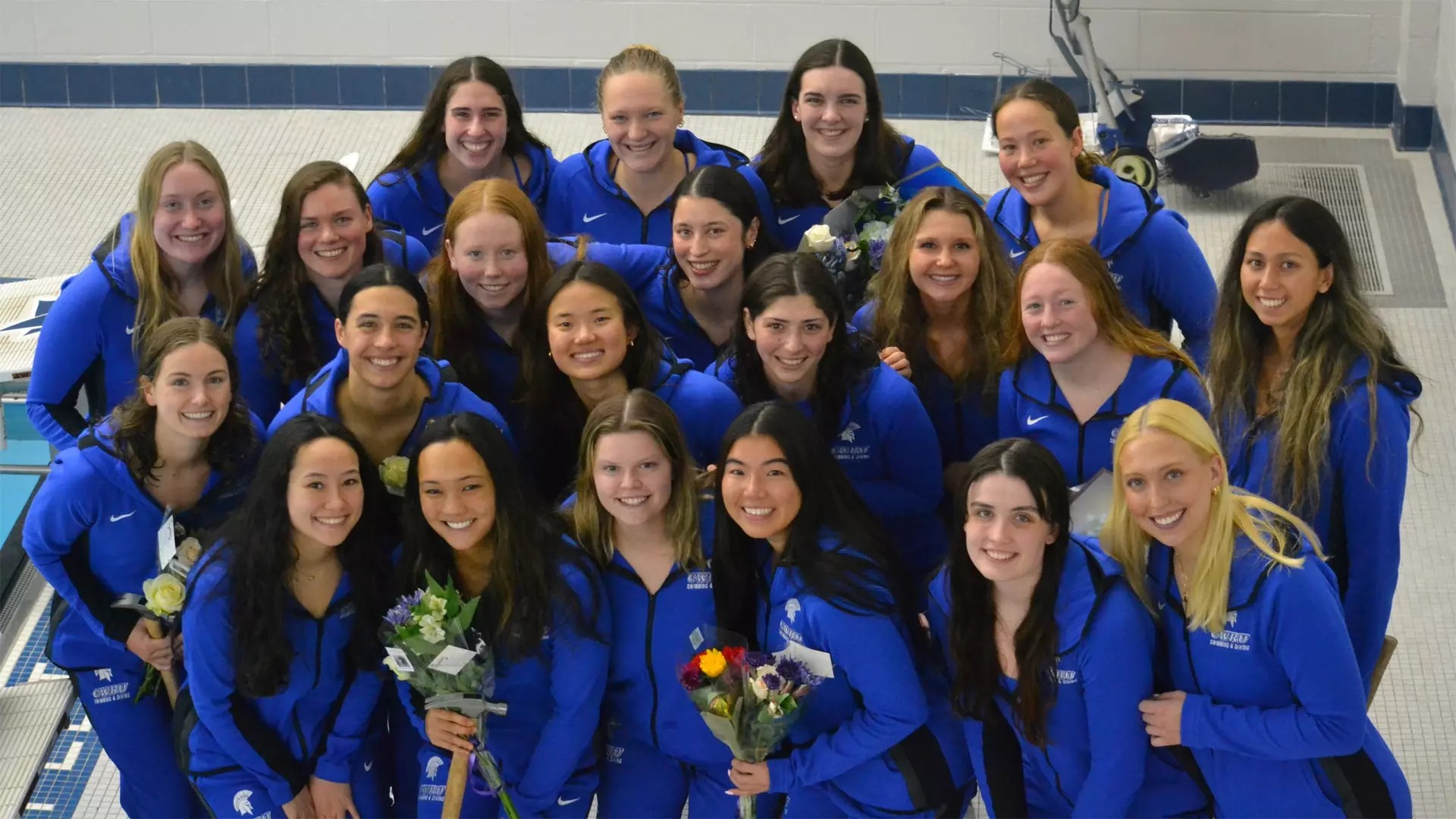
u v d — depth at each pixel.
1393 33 8.91
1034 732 4.18
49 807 5.36
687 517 4.37
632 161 5.64
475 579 4.50
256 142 9.18
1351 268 4.35
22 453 6.62
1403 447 4.32
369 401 4.73
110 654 4.93
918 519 4.98
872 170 5.77
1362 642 4.43
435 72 9.44
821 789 4.61
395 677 4.67
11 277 7.95
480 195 4.96
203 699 4.48
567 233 6.00
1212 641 3.99
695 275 5.15
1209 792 4.27
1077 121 5.14
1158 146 8.23
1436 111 8.73
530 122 9.31
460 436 4.28
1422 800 5.18
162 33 9.45
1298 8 8.90
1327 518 4.38
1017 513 3.95
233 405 4.67
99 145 9.19
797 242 5.89
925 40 9.13
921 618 4.54
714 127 9.21
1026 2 8.98
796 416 4.24
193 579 4.41
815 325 4.59
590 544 4.44
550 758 4.54
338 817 4.67
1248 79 9.11
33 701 5.77
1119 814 4.17
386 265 4.72
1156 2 8.93
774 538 4.33
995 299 4.89
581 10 9.20
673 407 4.79
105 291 5.25
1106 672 4.05
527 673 4.52
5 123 9.41
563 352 4.67
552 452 4.95
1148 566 4.12
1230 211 8.25
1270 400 4.49
